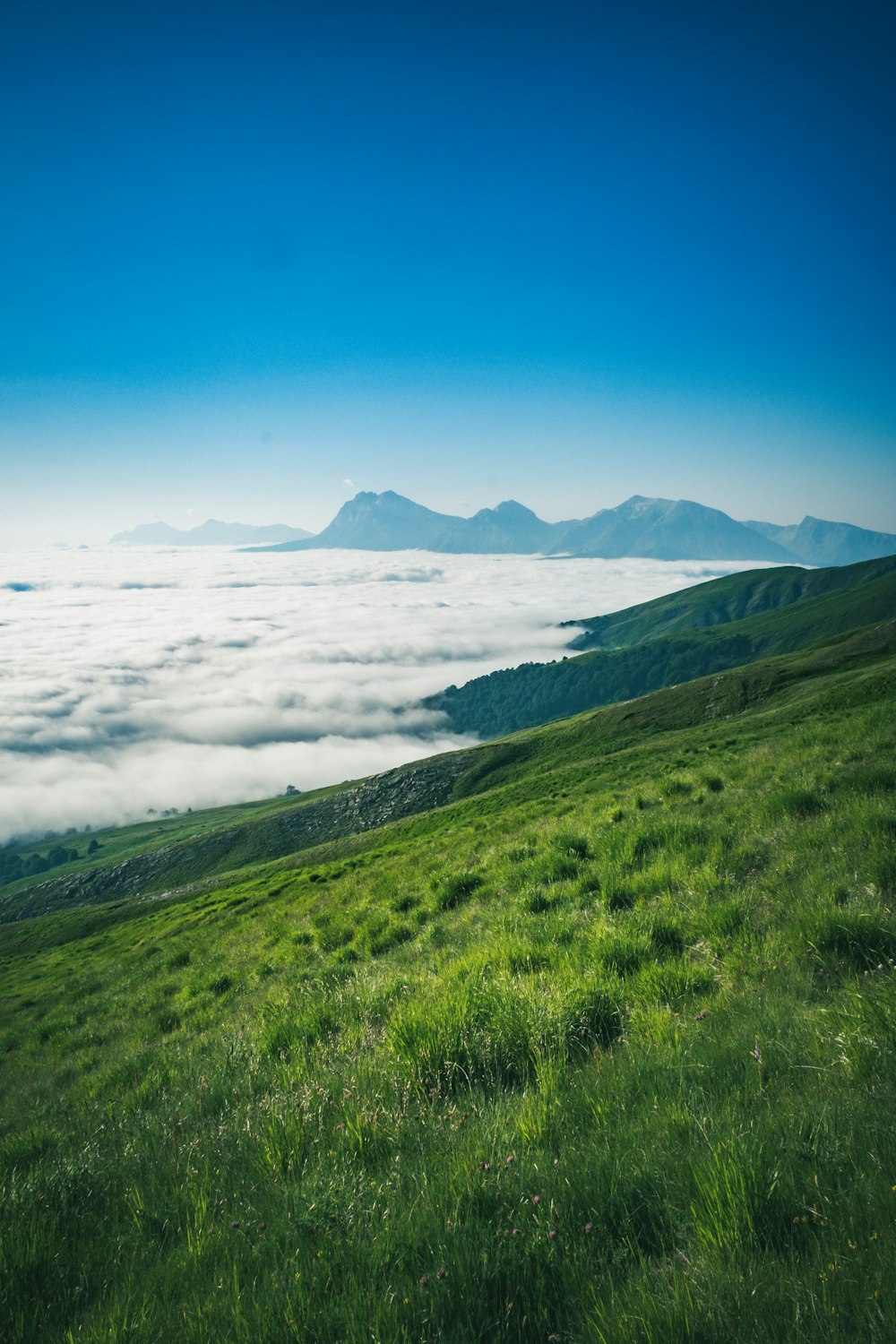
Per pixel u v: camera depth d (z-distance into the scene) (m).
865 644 113.94
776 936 6.40
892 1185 3.01
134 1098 7.63
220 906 34.31
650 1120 3.93
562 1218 3.30
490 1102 4.72
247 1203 4.18
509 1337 2.77
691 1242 3.00
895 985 4.78
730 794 13.88
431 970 8.75
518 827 21.97
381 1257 3.27
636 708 131.62
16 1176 5.05
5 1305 3.54
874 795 10.30
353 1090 5.31
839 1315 2.44
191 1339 3.02
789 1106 3.78
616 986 6.12
